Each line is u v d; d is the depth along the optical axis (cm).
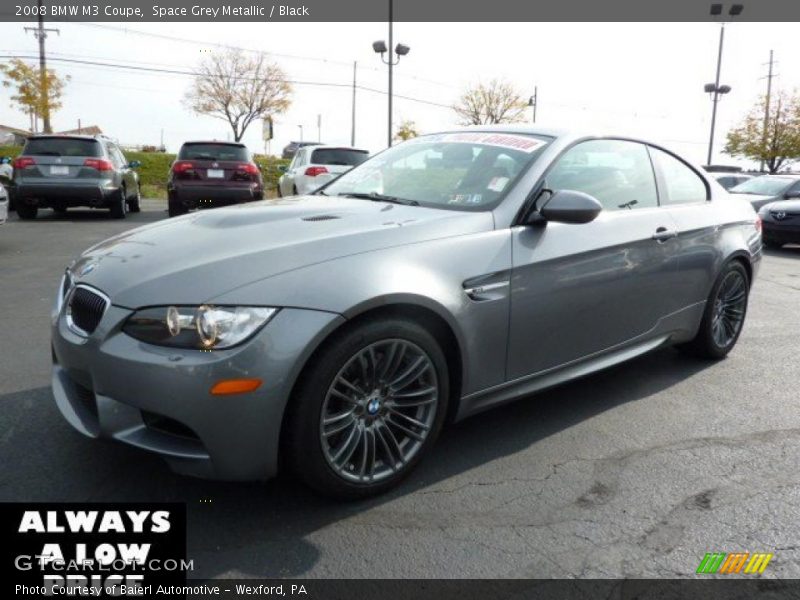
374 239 269
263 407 230
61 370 292
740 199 477
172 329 230
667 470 298
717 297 435
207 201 1283
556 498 272
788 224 1106
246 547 235
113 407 243
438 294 267
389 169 377
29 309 553
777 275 851
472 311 281
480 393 296
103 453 298
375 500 267
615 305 349
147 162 3103
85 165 1204
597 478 289
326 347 241
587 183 349
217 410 227
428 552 234
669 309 390
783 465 305
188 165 1270
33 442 307
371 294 246
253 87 4356
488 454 309
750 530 252
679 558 234
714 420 355
